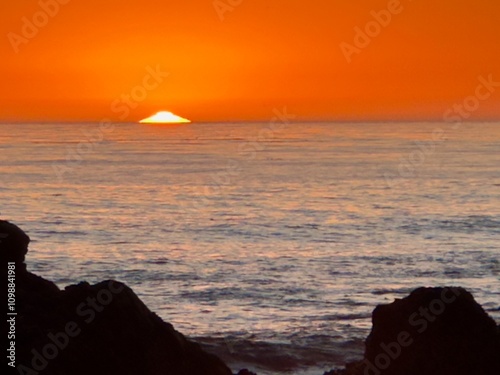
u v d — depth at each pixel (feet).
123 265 221.46
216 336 143.13
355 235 280.31
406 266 219.41
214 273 209.15
